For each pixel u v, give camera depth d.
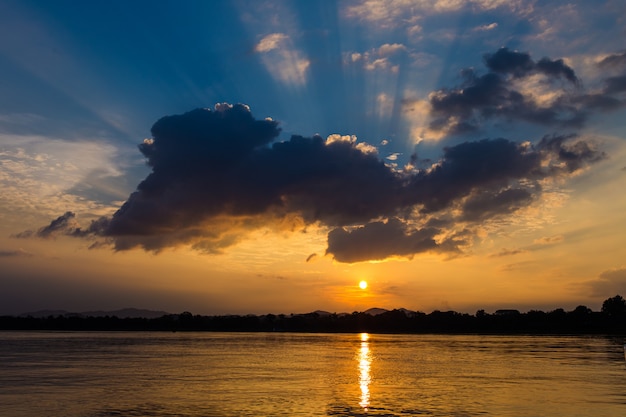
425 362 136.25
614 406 67.06
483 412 63.53
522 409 65.31
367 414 62.28
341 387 84.38
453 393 78.12
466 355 163.38
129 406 66.56
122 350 186.88
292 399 72.19
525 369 115.06
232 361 138.38
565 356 155.38
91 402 69.44
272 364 129.25
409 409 65.38
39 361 133.50
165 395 75.12
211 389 81.38
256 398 72.81
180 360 140.50
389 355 165.62
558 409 65.19
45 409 64.69
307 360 143.50
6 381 90.75
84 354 162.12
